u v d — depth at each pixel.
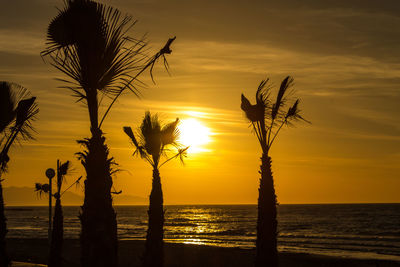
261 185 13.07
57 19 6.52
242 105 13.28
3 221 8.54
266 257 12.72
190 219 151.38
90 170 6.57
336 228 96.81
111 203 6.62
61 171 17.89
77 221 133.75
